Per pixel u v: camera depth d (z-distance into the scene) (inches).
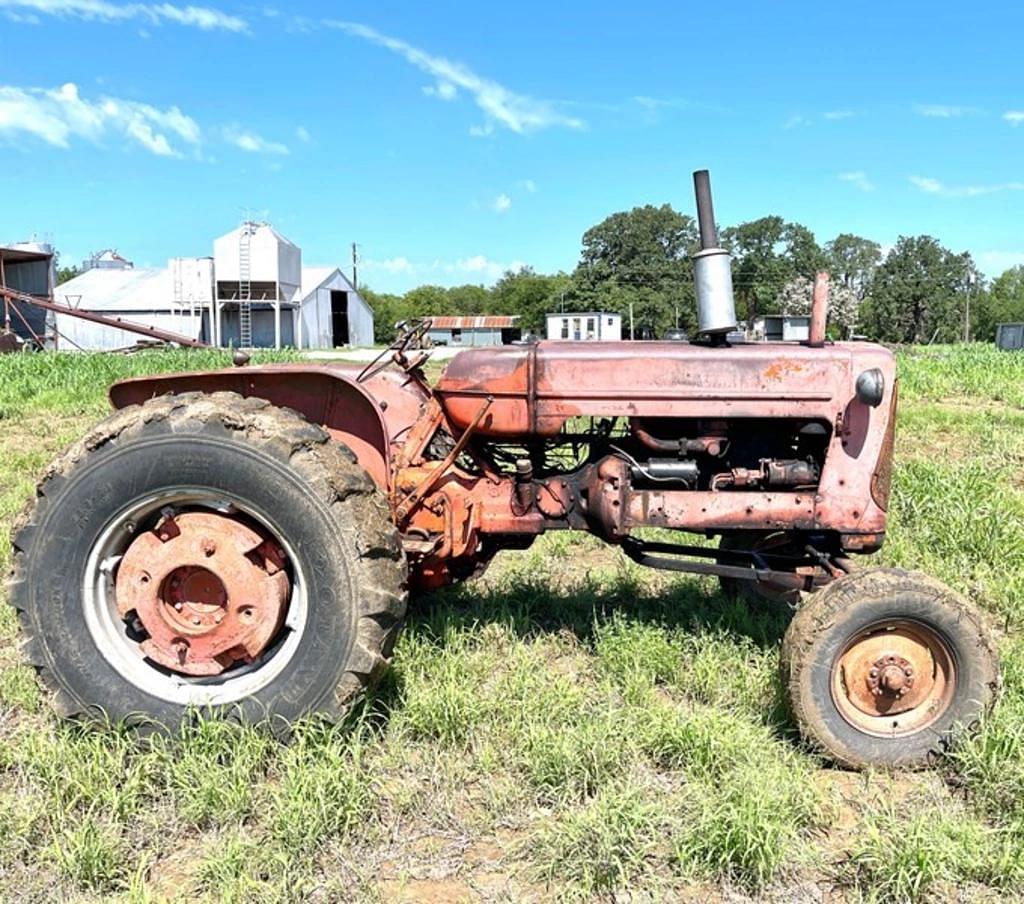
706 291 136.4
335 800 101.7
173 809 104.3
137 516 117.9
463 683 129.7
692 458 136.3
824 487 132.3
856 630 115.1
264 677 117.0
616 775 109.9
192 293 1657.2
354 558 112.8
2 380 559.8
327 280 1962.4
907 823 100.0
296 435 114.3
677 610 167.8
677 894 92.6
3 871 94.2
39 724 123.0
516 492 137.2
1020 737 110.8
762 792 101.5
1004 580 181.5
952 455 319.6
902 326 3526.1
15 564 118.1
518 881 93.7
